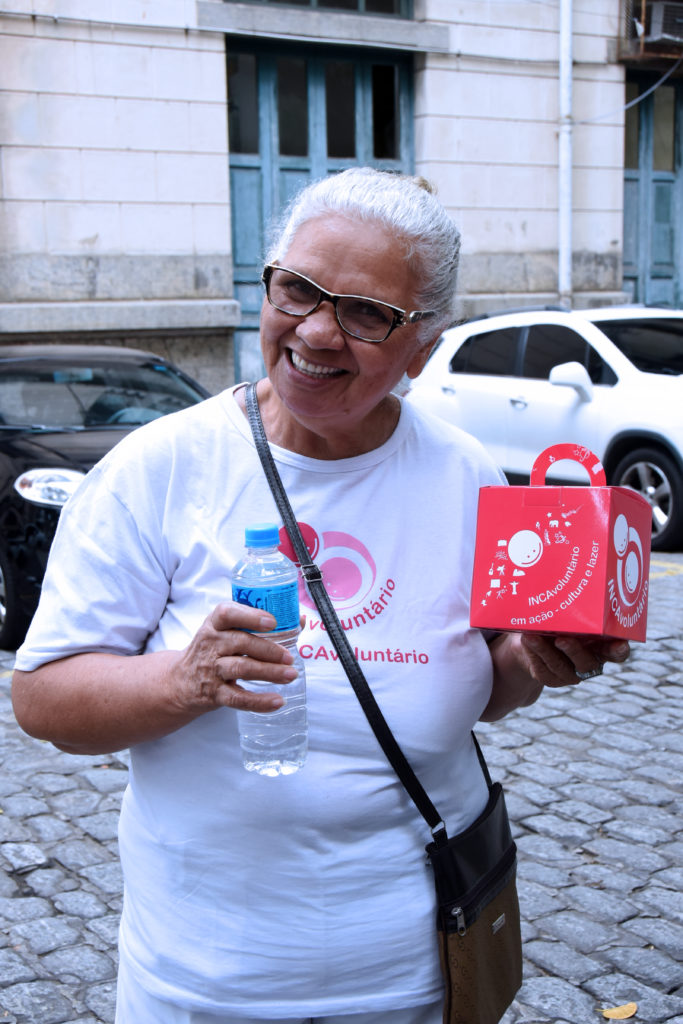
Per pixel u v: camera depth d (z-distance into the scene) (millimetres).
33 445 5566
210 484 1459
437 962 1463
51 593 1435
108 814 3717
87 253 11102
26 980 2770
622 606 1366
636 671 5281
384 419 1542
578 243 13812
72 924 3039
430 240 1396
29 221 10820
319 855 1407
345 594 1458
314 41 11875
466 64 12719
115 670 1354
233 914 1404
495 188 13125
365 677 1425
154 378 6488
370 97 12680
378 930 1424
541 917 3059
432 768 1477
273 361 1423
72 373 6348
